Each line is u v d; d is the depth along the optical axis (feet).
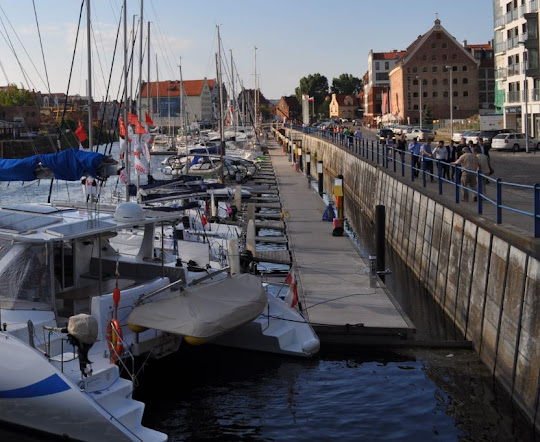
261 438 38.24
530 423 38.70
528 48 184.44
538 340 38.42
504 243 46.73
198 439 38.29
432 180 90.12
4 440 36.63
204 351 50.06
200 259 59.62
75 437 34.94
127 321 41.01
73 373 35.12
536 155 145.79
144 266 46.57
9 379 35.58
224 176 155.33
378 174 116.37
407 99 382.83
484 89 403.54
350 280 66.49
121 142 101.86
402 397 43.01
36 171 50.49
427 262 72.64
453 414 40.45
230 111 287.07
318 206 122.31
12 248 40.19
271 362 48.57
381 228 74.13
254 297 44.32
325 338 51.60
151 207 75.05
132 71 105.60
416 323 59.57
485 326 48.96
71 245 43.09
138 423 34.71
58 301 41.55
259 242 92.63
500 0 223.71
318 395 43.47
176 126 455.22
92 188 57.26
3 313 38.83
